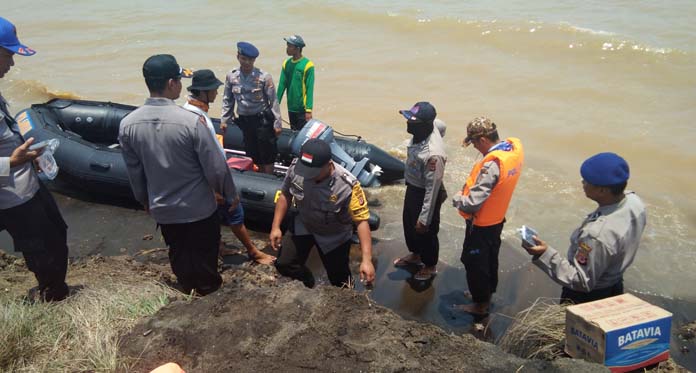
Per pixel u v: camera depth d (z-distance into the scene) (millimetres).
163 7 16828
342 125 9195
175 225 3596
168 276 4621
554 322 3299
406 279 5098
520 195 6824
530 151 8023
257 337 2879
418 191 4641
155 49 13281
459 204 4043
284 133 7363
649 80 10070
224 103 6719
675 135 8141
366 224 3672
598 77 10367
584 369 2662
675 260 5434
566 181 7133
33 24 15859
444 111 9469
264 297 3160
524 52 11828
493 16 13953
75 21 15914
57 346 2992
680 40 11609
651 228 6035
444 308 4672
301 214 3830
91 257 5152
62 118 7656
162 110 3336
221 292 3236
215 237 3754
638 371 2855
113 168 6316
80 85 11227
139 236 5793
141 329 3004
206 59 12406
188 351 2834
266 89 6543
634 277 5191
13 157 3215
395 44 12812
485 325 4426
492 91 10164
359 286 4988
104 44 13836
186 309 3117
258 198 5887
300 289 3215
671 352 4113
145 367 2758
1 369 2812
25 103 10438
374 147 7137
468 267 4301
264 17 15219
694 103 9086
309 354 2762
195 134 3352
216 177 3486
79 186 6594
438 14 14289
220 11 15977
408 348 2797
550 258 3186
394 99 10078
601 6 14320
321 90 10586
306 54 12438
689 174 7184
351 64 11773
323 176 3578
